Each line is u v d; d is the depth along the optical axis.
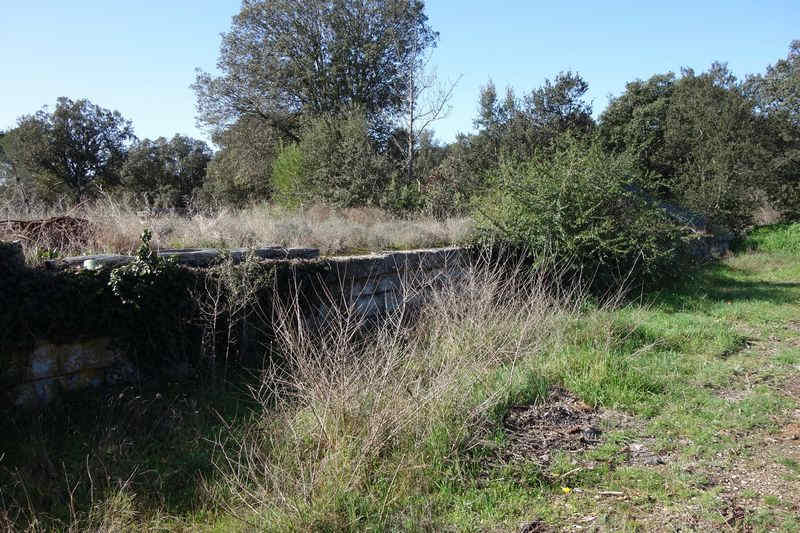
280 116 29.39
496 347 5.79
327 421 4.04
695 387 5.81
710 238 17.84
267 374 5.34
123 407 4.54
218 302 5.59
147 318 5.04
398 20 29.17
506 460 4.12
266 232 8.90
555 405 5.15
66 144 37.84
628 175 11.13
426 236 10.99
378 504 3.43
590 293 10.23
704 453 4.31
